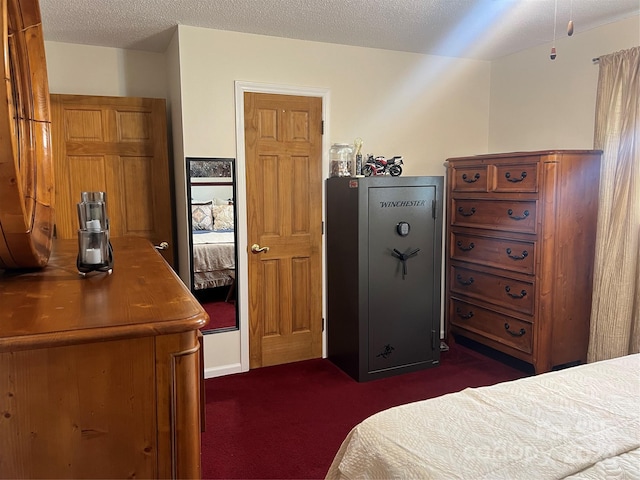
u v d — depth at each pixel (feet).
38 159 4.22
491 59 13.66
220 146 10.86
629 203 9.90
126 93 11.93
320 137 11.87
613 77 10.13
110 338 2.64
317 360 12.35
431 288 11.55
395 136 12.77
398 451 4.09
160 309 2.97
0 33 2.80
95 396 2.71
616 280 10.12
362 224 10.61
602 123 10.42
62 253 5.27
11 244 3.62
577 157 10.15
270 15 9.61
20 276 3.98
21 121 3.94
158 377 2.81
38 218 4.07
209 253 11.05
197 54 10.41
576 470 3.75
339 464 4.73
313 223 12.07
